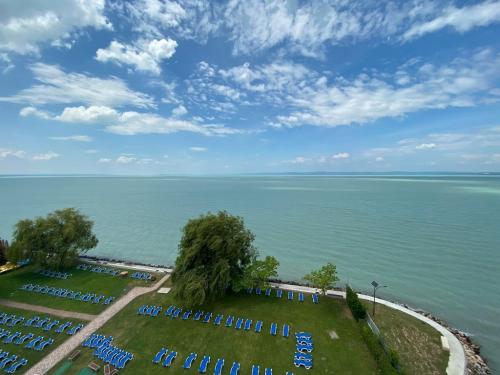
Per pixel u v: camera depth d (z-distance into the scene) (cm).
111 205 14225
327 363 2883
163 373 2739
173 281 4150
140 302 4088
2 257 5447
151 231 8844
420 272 5556
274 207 13400
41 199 16738
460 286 4981
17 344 3164
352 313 3734
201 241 4100
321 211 12138
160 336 3306
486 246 6988
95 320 3644
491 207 12375
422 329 3469
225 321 3591
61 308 3941
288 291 4369
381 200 15425
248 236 4441
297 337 3253
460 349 3127
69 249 5306
